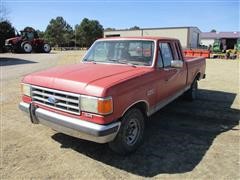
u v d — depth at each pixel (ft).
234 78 38.17
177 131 16.14
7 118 17.92
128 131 12.50
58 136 14.97
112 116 10.97
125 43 15.97
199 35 172.55
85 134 10.99
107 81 11.41
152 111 14.37
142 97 12.87
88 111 10.88
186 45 140.67
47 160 12.25
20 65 53.88
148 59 14.78
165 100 16.07
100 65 15.05
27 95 13.35
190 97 23.27
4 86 28.73
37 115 12.66
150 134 15.58
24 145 13.78
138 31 150.20
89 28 291.38
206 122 17.90
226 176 11.10
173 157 12.74
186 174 11.23
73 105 11.32
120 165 11.94
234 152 13.30
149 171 11.46
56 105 11.91
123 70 13.51
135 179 10.83
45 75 12.85
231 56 91.40
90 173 11.23
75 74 12.51
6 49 112.57
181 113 19.92
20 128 16.12
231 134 15.72
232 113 20.03
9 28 125.90
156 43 15.12
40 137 14.82
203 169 11.64
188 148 13.74
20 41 104.88
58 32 287.69
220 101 23.84
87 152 13.12
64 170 11.42
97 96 10.60
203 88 30.32
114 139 11.91
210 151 13.41
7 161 12.06
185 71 19.53
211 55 94.32
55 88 11.82
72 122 11.21
